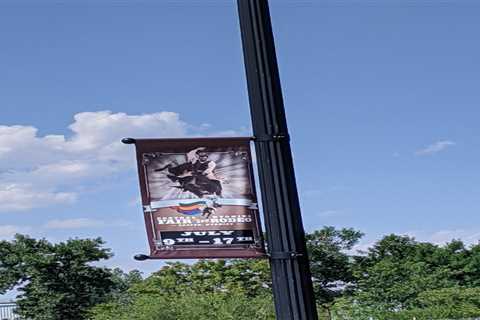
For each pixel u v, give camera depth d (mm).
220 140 7543
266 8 7660
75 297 41031
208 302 29141
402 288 39531
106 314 33062
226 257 7434
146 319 28234
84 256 41344
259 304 29203
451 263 43688
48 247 41156
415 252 44031
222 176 7520
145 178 7496
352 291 41875
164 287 35625
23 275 40562
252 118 7488
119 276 46938
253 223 7484
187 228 7469
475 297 37688
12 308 40656
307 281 7227
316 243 42562
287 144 7453
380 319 35844
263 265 36594
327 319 36000
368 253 44250
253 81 7484
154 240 7430
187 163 7543
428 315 35938
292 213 7273
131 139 7477
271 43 7586
